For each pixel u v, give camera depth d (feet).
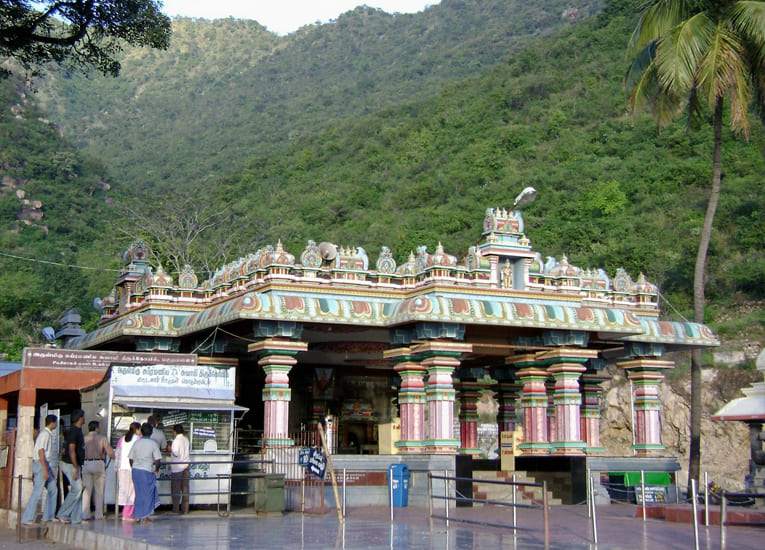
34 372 49.19
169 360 48.62
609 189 154.51
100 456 42.04
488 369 80.48
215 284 65.31
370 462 55.26
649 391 66.64
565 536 37.24
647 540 35.63
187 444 46.32
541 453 63.21
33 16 52.01
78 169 257.75
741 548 33.19
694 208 142.61
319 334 65.51
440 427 56.03
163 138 374.84
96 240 224.74
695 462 68.44
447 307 55.06
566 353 60.29
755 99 70.13
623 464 61.36
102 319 76.84
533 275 62.59
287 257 57.47
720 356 107.24
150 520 41.22
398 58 411.95
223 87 472.44
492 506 55.11
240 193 217.56
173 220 162.50
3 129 251.39
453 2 460.55
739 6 63.62
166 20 55.83
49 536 41.45
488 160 186.91
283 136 321.52
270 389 55.26
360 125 240.73
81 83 476.95
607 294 69.56
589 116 193.16
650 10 68.54
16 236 210.38
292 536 35.81
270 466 53.31
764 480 47.21
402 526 40.60
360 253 60.95
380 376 80.79
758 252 127.03
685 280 126.82
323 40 494.18
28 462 47.91
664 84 65.10
